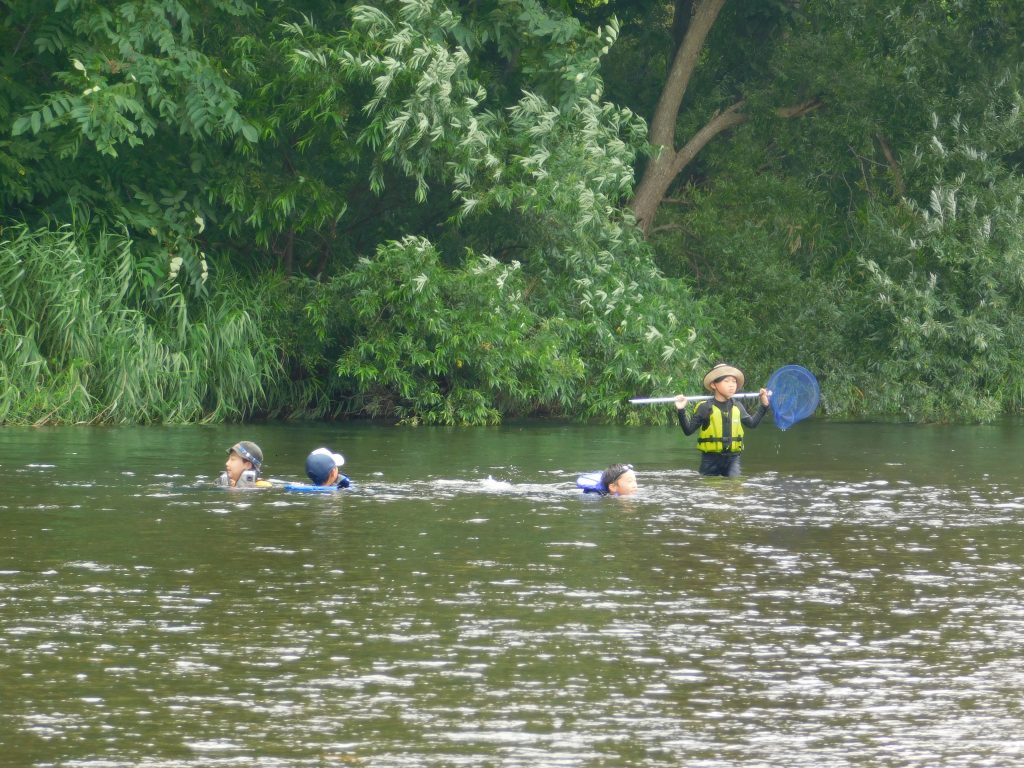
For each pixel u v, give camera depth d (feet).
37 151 152.25
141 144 151.74
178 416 152.46
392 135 161.68
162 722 36.73
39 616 48.88
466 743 35.24
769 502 82.33
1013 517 76.02
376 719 37.14
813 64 212.43
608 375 167.63
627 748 34.99
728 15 226.58
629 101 231.09
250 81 167.53
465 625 47.96
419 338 163.53
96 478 91.61
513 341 160.76
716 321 195.62
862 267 204.13
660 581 56.03
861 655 44.11
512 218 177.99
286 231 175.01
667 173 211.20
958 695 39.81
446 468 102.17
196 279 156.76
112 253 156.35
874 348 191.21
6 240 155.33
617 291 170.30
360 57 163.84
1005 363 186.60
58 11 147.54
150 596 52.39
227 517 73.56
